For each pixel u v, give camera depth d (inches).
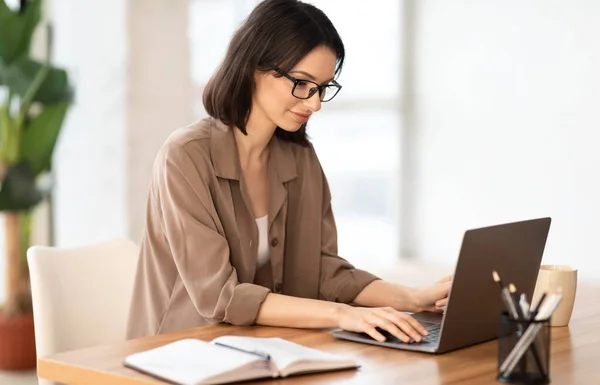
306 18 91.0
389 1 243.1
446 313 75.4
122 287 101.9
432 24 239.9
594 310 97.0
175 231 91.0
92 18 180.1
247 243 97.3
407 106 247.0
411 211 248.1
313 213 103.6
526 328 66.6
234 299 86.7
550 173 221.8
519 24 224.5
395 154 247.4
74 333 96.8
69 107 171.0
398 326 80.4
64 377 72.7
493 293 79.4
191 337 82.0
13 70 166.2
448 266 240.5
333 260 103.0
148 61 180.4
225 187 95.9
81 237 185.3
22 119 168.4
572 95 217.0
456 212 239.0
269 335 83.1
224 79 94.0
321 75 91.4
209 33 198.7
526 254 81.3
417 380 67.9
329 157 237.5
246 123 95.7
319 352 72.3
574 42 215.9
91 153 182.9
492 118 230.5
